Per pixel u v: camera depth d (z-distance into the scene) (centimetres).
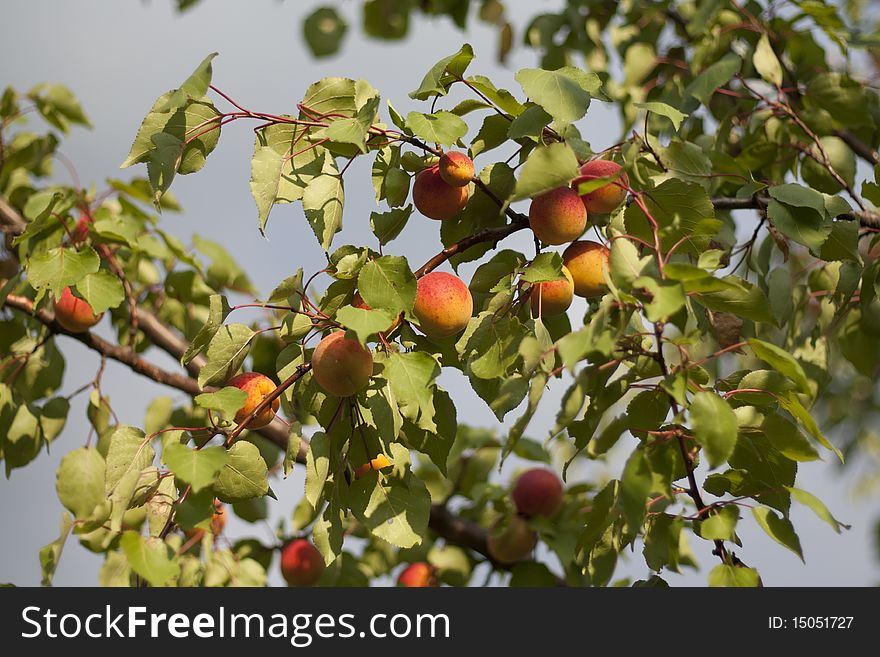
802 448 438
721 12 782
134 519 553
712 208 455
